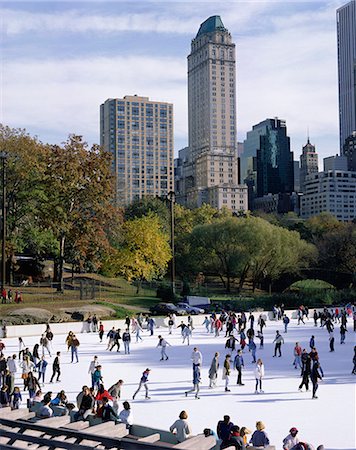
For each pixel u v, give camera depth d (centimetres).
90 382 2872
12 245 7288
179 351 3972
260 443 1477
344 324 4412
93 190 6869
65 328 5181
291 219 17125
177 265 10719
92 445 1090
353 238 10369
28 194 7062
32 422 1277
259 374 2592
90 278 9500
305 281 9425
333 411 2247
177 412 2252
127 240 8056
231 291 10144
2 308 5712
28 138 7150
